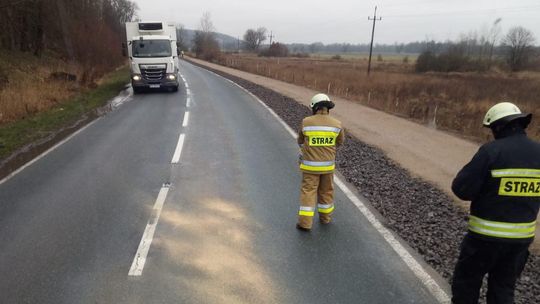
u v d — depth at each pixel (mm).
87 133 11430
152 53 20391
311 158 5316
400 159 9188
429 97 23531
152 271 4422
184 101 18141
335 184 7289
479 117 15492
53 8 30047
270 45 97062
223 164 8445
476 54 68000
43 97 16672
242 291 4078
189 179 7469
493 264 3328
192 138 10797
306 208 5352
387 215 5965
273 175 7754
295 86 26875
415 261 4660
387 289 4125
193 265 4543
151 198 6520
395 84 29312
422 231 5426
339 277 4332
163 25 21344
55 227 5461
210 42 83625
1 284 4184
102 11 53750
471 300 3494
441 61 54531
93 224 5562
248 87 25000
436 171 8297
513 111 3191
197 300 3932
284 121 13531
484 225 3225
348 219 5809
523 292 4078
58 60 31812
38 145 10055
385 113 16422
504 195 3121
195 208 6137
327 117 5371
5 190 6883
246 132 11656
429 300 3953
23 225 5520
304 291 4086
